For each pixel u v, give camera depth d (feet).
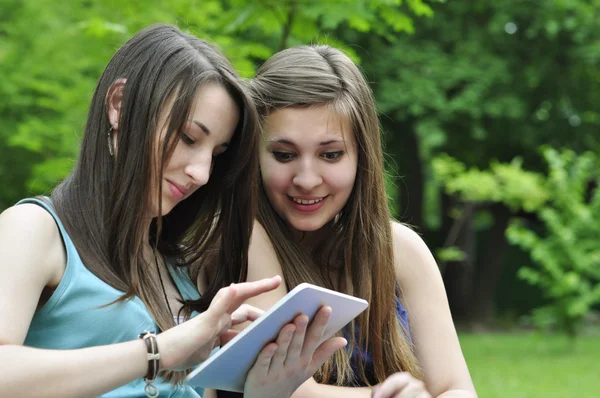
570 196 47.93
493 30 49.03
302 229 9.31
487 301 65.21
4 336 6.75
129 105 7.83
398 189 57.67
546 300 73.10
